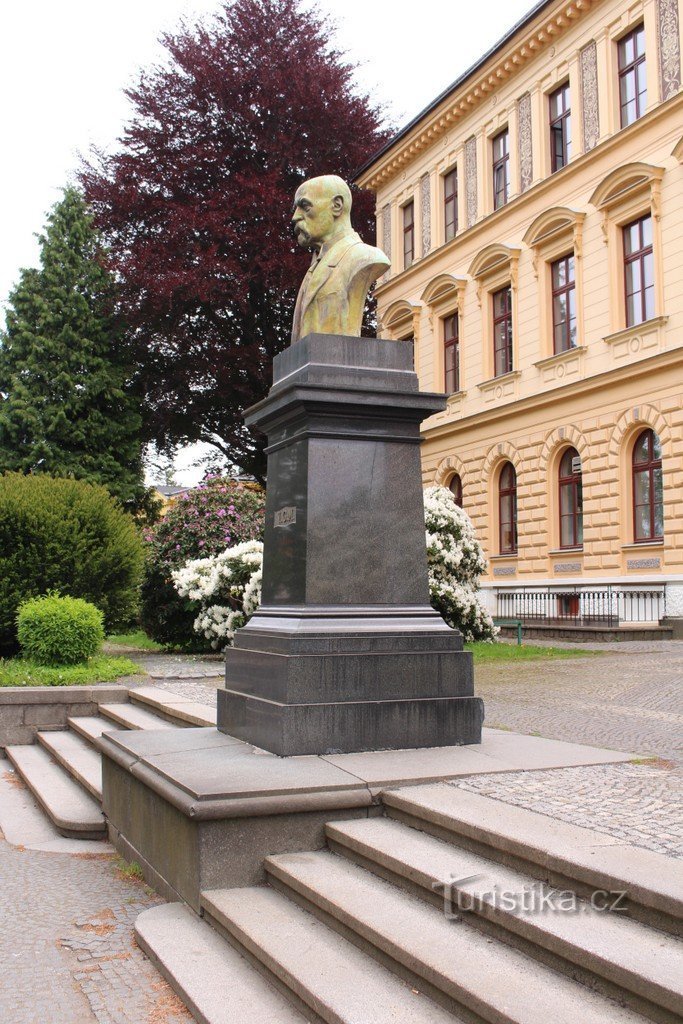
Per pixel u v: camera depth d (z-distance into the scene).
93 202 32.56
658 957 3.00
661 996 2.79
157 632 16.73
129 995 4.04
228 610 15.20
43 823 7.39
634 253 22.83
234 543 16.89
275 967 3.80
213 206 30.19
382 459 6.48
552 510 25.34
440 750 6.00
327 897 4.09
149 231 32.25
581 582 23.69
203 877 4.68
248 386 32.69
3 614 13.27
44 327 30.91
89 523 14.04
